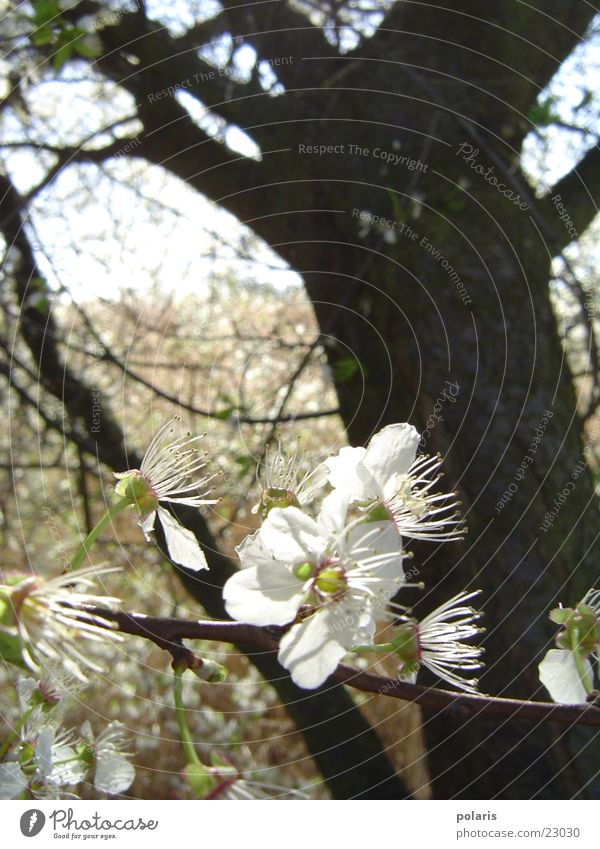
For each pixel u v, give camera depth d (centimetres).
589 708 12
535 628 26
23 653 10
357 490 12
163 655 48
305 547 11
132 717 46
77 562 13
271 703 52
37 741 13
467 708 12
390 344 28
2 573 10
